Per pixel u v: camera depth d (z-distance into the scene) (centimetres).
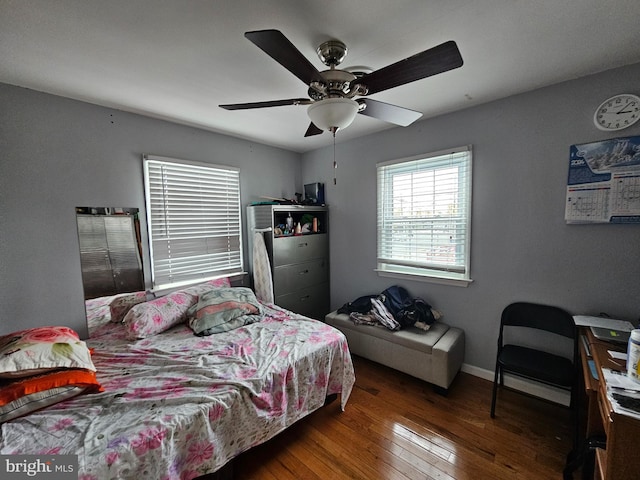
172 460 112
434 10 118
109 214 219
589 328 161
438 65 113
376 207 295
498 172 214
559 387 200
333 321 283
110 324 220
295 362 165
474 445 165
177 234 261
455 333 234
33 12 114
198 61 155
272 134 291
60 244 197
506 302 218
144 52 146
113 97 199
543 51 149
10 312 180
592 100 174
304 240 317
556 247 193
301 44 140
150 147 239
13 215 180
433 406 201
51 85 179
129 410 121
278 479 146
